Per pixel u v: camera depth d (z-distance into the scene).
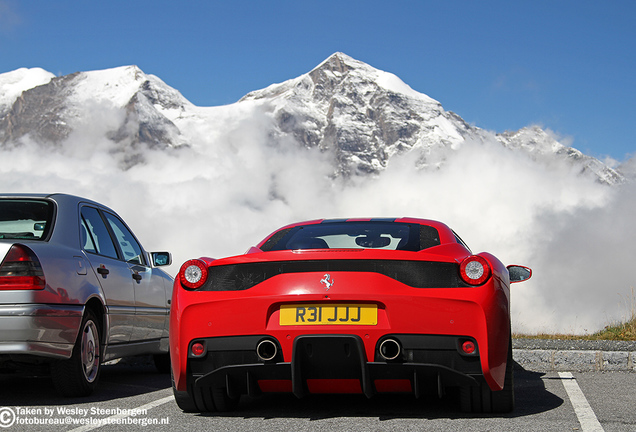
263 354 3.22
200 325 3.31
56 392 4.67
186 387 3.46
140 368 6.80
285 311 3.22
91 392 4.52
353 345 3.13
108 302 4.76
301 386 3.24
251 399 4.15
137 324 5.33
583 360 5.81
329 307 3.19
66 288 4.21
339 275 3.21
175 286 3.48
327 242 3.84
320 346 3.15
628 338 6.64
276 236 4.11
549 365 5.85
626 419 3.38
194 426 3.28
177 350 3.38
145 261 5.91
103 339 4.71
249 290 3.28
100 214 5.30
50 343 4.01
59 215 4.61
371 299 3.15
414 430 3.08
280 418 3.47
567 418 3.40
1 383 5.28
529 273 4.45
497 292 3.24
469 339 3.14
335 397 4.17
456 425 3.21
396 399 4.06
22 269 3.94
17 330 3.85
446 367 3.14
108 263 4.96
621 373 5.58
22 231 4.40
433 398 4.09
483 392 3.41
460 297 3.15
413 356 3.15
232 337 3.26
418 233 3.89
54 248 4.28
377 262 3.23
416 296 3.15
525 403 3.94
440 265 3.24
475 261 3.21
